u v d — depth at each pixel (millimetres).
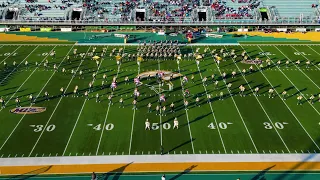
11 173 24969
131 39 54500
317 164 26000
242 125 30906
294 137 29203
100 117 32125
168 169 25469
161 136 29297
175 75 41031
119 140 28734
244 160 26406
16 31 58250
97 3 64375
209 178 24625
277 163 26109
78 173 25031
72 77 40344
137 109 33531
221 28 59500
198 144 28234
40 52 48375
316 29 59469
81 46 51000
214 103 34656
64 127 30516
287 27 60250
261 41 53844
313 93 36812
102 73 41500
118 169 25453
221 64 44406
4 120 31500
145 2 64750
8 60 45312
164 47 49000
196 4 64438
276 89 37625
